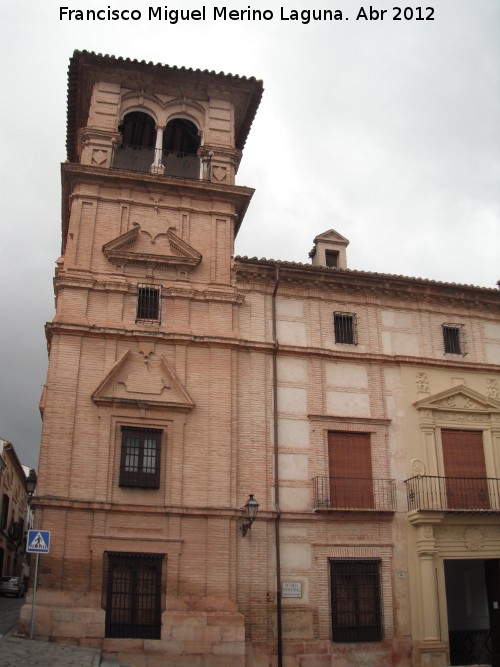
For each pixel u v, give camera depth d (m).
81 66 23.70
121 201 22.38
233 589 18.81
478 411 22.86
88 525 18.47
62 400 19.42
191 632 18.08
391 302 23.75
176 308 21.48
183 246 22.14
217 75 24.55
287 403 21.39
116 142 23.28
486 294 24.47
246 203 23.67
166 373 20.48
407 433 22.05
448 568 24.39
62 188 23.05
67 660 15.00
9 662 14.26
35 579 17.19
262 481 20.25
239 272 22.38
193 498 19.42
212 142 24.48
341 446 21.50
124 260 21.66
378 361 22.67
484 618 22.31
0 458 47.66
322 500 20.42
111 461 19.19
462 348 23.92
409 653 19.55
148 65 23.97
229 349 21.27
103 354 20.28
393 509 20.78
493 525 21.33
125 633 17.81
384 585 20.03
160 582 18.44
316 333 22.53
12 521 56.12
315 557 19.84
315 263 25.11
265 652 18.59
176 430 20.00
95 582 17.98
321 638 19.12
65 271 21.03
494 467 22.28
